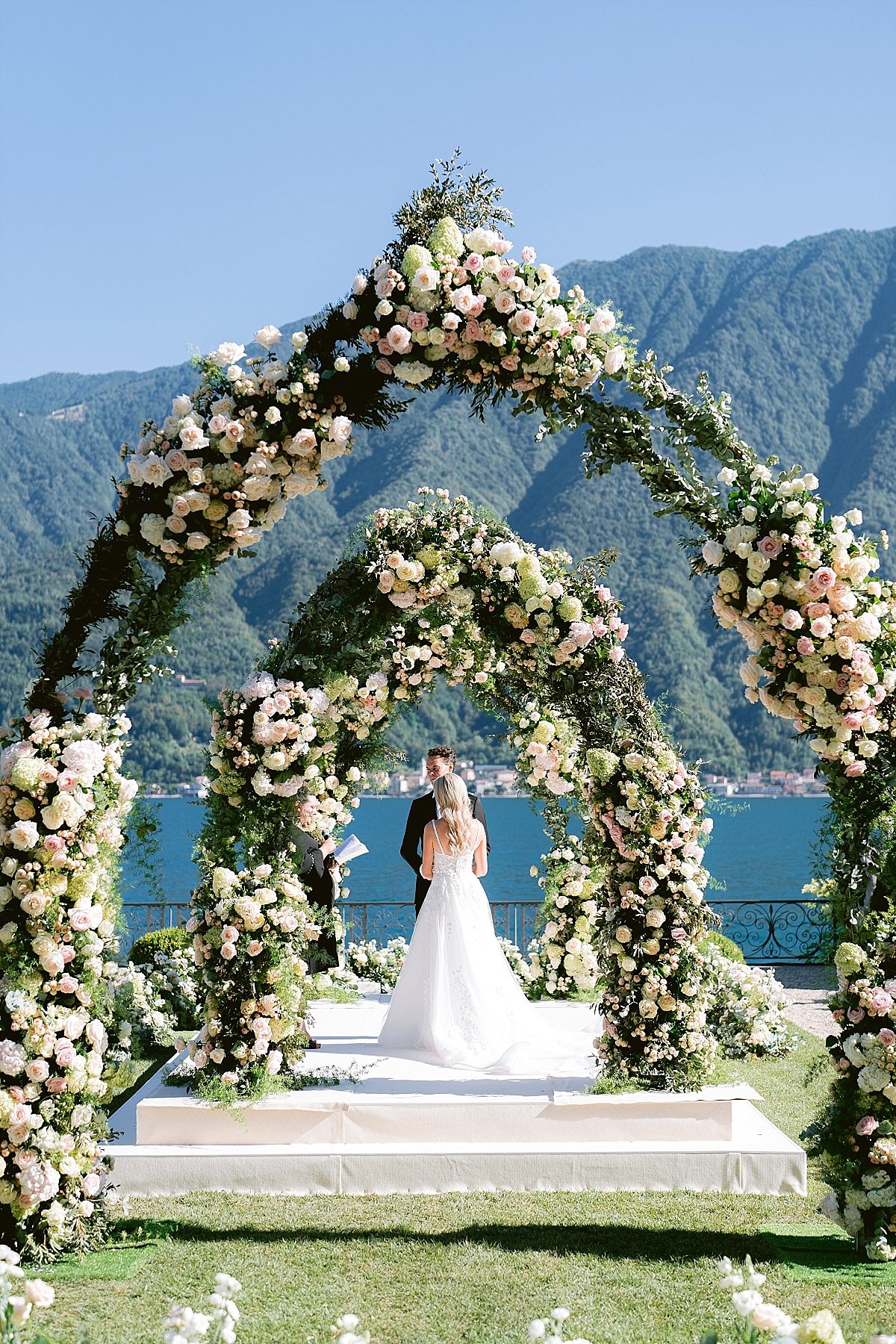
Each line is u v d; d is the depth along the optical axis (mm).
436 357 4930
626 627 6484
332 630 6531
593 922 9078
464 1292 4441
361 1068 6512
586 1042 7305
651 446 5047
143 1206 5434
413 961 7121
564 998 9219
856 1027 4840
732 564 4926
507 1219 5223
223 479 4855
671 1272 4613
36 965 4750
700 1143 5781
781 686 4973
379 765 8492
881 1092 4730
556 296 4941
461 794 7000
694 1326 4109
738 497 4961
